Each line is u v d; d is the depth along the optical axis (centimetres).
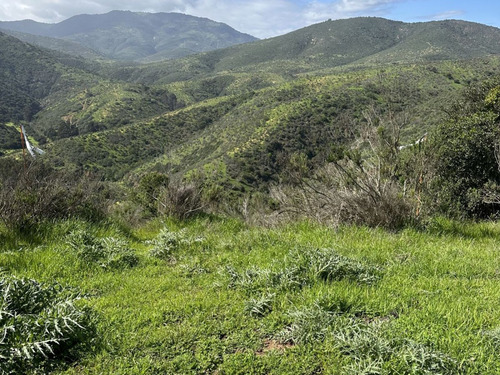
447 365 229
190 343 260
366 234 536
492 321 287
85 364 237
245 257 445
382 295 326
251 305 307
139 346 255
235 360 242
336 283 352
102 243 475
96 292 350
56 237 505
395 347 239
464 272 395
